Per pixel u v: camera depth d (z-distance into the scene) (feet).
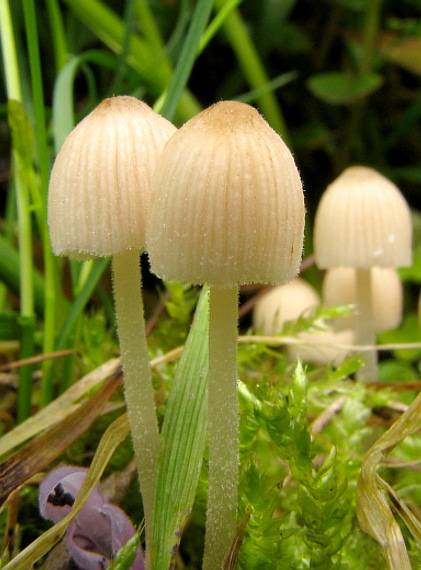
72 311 0.19
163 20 0.40
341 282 0.28
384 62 0.41
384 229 0.22
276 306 0.31
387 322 0.28
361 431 0.20
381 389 0.22
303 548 0.15
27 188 0.21
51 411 0.18
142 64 0.30
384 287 0.27
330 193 0.22
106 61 0.24
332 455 0.15
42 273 0.31
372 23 0.37
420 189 0.45
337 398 0.21
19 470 0.16
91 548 0.15
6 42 0.22
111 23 0.29
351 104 0.40
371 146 0.44
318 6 0.43
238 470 0.15
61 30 0.24
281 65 0.44
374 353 0.24
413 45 0.37
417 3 0.38
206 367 0.15
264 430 0.18
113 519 0.15
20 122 0.19
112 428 0.15
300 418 0.16
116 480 0.18
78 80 0.41
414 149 0.44
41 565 0.16
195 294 0.27
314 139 0.41
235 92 0.41
